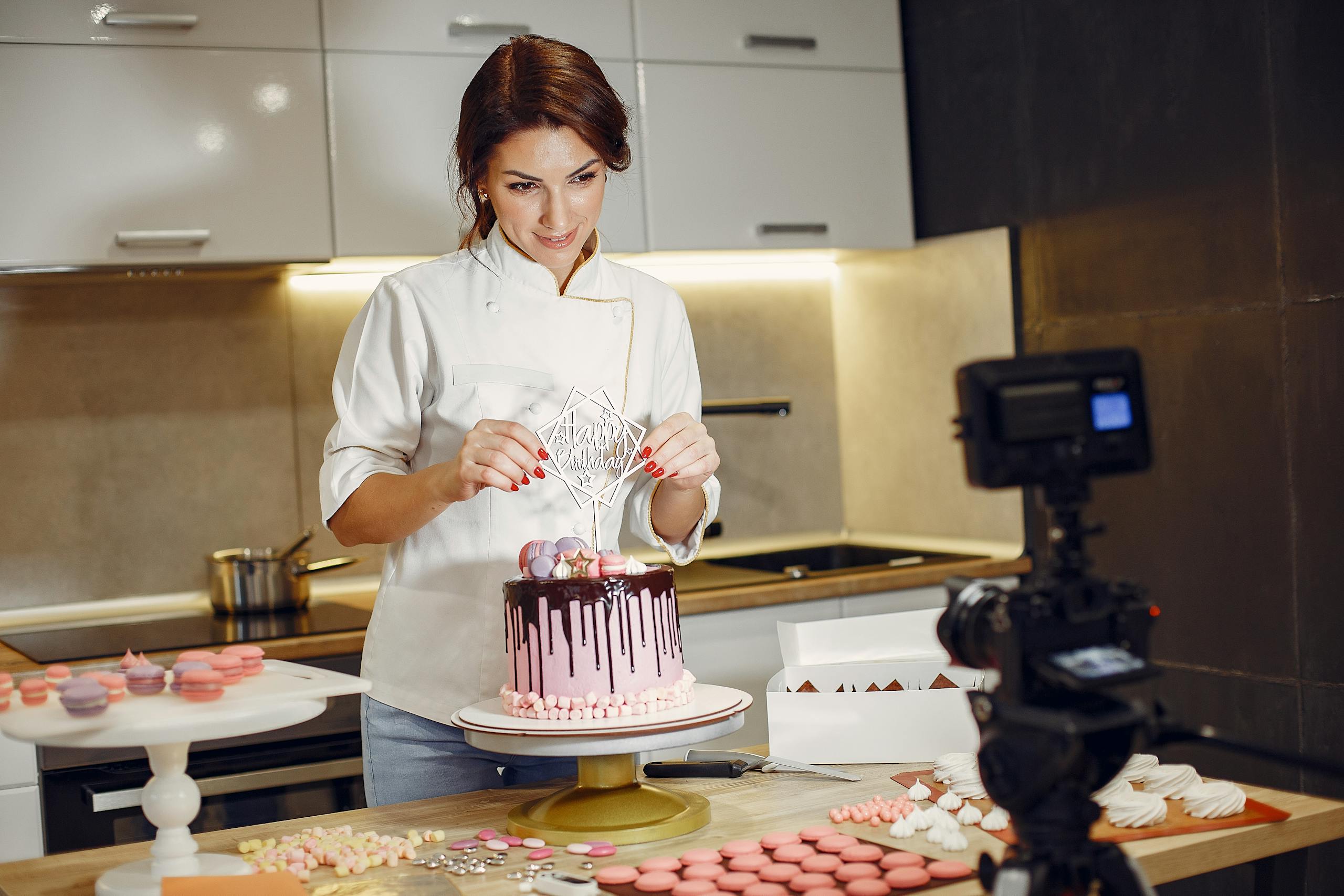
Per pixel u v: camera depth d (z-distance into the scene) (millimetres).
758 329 3178
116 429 2625
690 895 1039
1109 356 920
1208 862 1146
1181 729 913
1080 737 859
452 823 1305
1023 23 2629
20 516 2559
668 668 1329
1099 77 2447
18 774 1921
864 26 2854
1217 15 2188
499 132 1452
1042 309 2631
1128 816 1186
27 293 2557
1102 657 883
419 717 1568
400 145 2457
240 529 2719
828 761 1475
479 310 1590
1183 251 2283
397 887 1094
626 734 1197
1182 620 2322
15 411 2555
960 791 1312
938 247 2875
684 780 1431
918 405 2986
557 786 1444
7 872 1195
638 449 1507
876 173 2869
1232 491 2209
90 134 2260
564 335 1609
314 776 2076
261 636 2193
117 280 2607
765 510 3186
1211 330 2238
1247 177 2148
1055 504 906
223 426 2701
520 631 1322
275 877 1076
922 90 2961
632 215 2633
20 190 2223
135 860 1207
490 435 1384
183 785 1135
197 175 2326
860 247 2855
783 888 1052
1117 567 2467
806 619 2541
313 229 2402
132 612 2619
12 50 2209
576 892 1045
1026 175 2652
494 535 1562
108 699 1100
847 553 3143
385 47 2441
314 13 2395
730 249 2723
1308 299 2051
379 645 1606
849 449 3258
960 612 938
